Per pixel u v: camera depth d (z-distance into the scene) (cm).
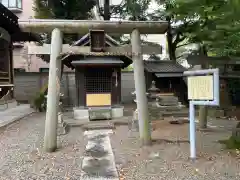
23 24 643
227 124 972
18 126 930
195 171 461
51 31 663
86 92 1140
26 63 2186
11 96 1510
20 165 502
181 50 2005
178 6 529
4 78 1394
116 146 646
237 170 464
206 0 500
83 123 976
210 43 594
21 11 2161
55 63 637
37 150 610
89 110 1077
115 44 1061
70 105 1694
